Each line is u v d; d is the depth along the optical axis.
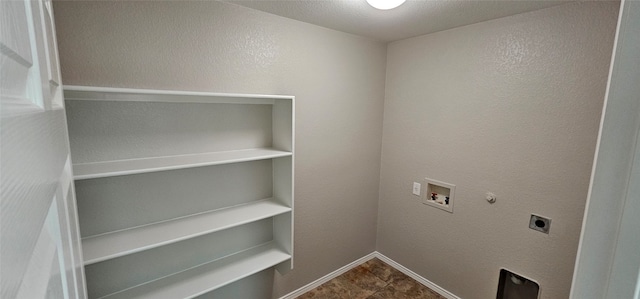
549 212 1.80
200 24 1.66
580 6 1.59
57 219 0.40
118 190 1.52
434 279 2.51
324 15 1.94
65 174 0.60
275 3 1.74
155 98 1.56
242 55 1.84
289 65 2.07
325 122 2.37
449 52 2.22
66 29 1.29
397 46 2.60
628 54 0.34
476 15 1.88
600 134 0.38
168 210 1.70
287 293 2.36
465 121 2.17
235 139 1.92
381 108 2.77
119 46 1.42
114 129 1.47
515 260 1.98
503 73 1.93
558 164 1.74
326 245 2.56
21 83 0.28
